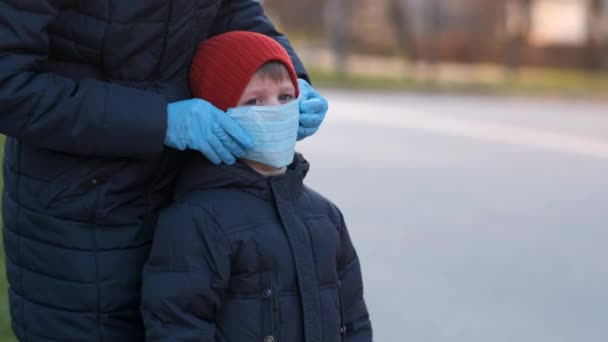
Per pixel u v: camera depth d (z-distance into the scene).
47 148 2.76
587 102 24.25
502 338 5.55
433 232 7.92
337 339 3.00
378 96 22.64
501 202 9.30
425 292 6.31
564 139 14.67
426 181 10.27
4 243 3.07
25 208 2.91
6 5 2.60
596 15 37.50
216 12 3.02
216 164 2.91
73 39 2.76
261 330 2.86
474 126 16.05
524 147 13.52
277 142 2.91
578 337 5.62
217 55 2.94
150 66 2.87
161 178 3.02
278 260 2.89
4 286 5.39
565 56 37.53
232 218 2.87
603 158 12.66
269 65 2.94
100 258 2.87
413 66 31.72
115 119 2.70
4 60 2.62
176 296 2.77
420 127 15.48
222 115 2.84
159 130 2.74
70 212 2.84
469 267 6.91
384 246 7.41
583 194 9.91
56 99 2.65
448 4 35.50
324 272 2.98
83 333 2.88
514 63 32.28
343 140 13.31
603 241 7.86
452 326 5.70
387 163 11.37
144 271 2.86
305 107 3.10
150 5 2.77
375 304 6.03
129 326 2.94
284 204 2.95
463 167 11.37
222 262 2.82
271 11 39.84
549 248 7.55
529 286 6.55
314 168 10.77
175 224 2.84
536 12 36.97
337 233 3.10
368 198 9.20
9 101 2.62
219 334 2.87
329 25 35.72
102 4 2.73
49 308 2.90
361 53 36.03
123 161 2.85
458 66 34.94
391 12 32.56
